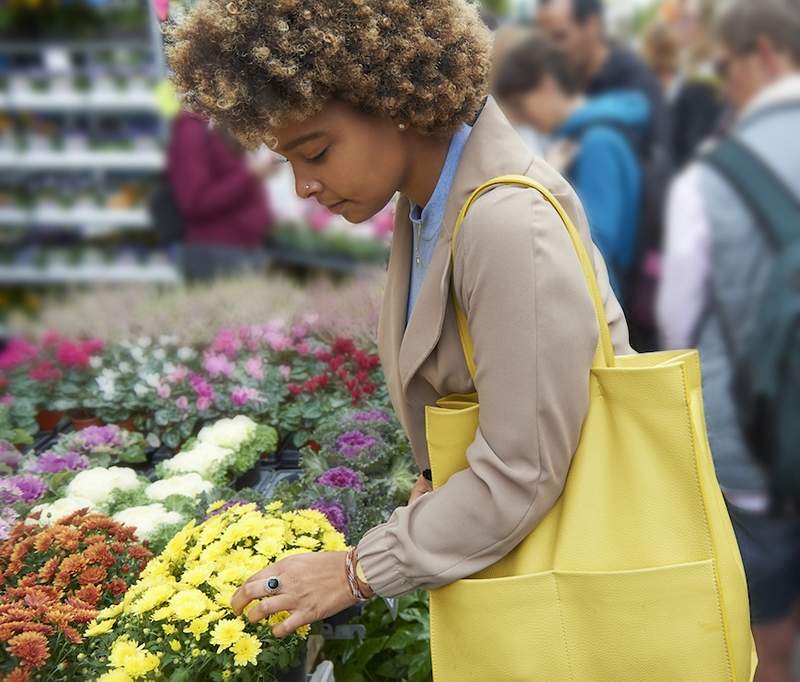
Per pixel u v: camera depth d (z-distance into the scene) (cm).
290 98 110
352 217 125
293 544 138
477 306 110
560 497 117
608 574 112
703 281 242
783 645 239
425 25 112
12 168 493
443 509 114
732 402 243
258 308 313
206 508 187
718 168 237
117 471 212
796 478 238
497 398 110
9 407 271
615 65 260
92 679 130
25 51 458
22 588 137
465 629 116
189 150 376
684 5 251
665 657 113
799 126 232
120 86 460
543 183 118
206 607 125
